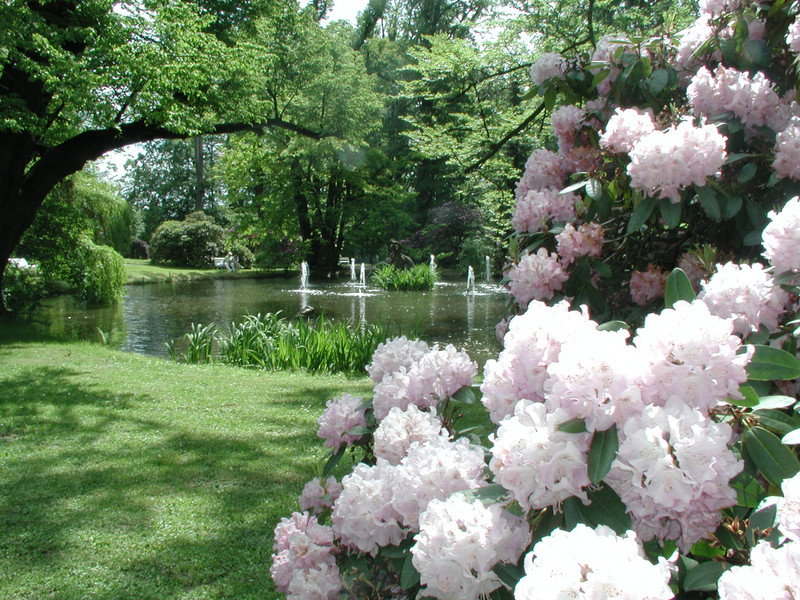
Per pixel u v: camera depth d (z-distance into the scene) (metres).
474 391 2.15
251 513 3.77
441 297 19.78
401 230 32.62
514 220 2.77
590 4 7.04
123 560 3.23
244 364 8.91
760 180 2.29
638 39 2.79
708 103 2.36
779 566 0.83
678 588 1.32
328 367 8.54
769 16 2.54
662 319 1.18
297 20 20.02
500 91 9.64
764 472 1.26
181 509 3.84
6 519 3.68
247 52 13.20
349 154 27.00
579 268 2.38
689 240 2.46
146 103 11.53
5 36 9.44
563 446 1.13
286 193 29.33
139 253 42.56
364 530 1.61
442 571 1.21
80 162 13.36
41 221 15.22
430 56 9.40
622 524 1.14
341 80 23.97
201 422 5.79
